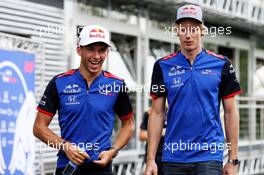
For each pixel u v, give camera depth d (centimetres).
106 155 1348
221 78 1326
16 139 1931
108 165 1370
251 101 4203
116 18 2955
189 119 1311
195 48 1319
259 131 4244
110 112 1371
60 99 1363
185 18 1306
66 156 1355
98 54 1339
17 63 1939
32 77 2031
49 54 2528
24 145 1980
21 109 1961
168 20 3269
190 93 1312
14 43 2072
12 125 1909
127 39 3038
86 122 1353
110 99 1366
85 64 1351
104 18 2870
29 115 2012
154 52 3206
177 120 1319
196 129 1309
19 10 2411
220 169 1321
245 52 4184
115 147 1388
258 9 3584
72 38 2647
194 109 1309
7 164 1877
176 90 1322
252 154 4075
